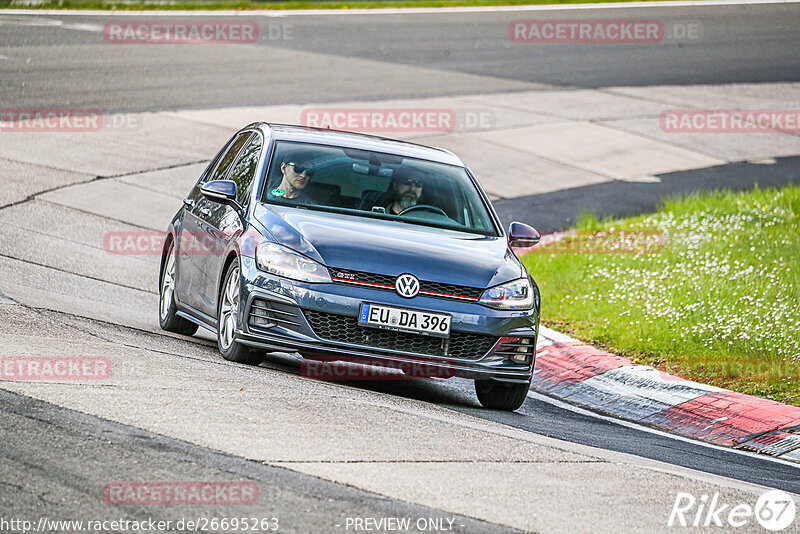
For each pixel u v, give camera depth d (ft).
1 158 202.80
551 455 77.46
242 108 262.26
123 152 218.38
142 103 258.37
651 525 63.10
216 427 71.72
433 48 369.30
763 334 126.82
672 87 340.59
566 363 121.60
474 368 92.84
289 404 80.84
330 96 284.00
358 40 373.61
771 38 427.33
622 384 114.11
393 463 69.00
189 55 322.75
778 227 189.57
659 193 233.96
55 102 250.57
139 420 71.31
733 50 402.52
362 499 61.11
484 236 103.19
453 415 89.35
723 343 126.00
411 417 83.61
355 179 104.63
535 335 95.81
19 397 73.67
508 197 221.46
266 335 91.71
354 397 88.22
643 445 91.45
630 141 276.21
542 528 60.03
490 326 92.79
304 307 90.48
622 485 71.15
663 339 128.06
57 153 211.61
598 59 373.20
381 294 90.89
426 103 288.71
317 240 93.30
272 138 108.68
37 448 63.67
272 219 96.58
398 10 450.30
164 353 96.89
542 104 303.07
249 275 92.89
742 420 102.42
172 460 64.03
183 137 233.96
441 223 102.63
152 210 185.88
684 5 490.90
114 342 99.04
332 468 66.13
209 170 121.08
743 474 84.89
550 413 102.94
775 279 150.82
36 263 140.56
